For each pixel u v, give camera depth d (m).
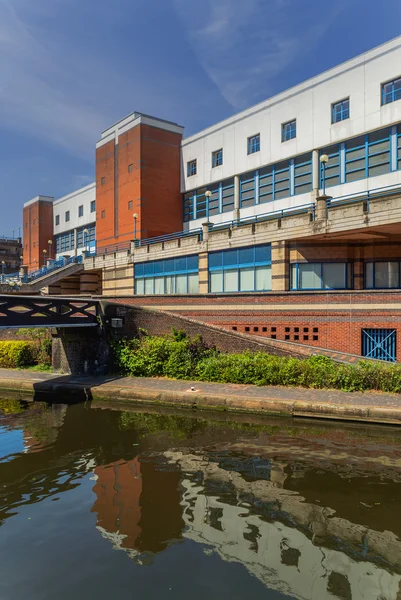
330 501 7.29
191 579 5.43
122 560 5.85
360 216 16.61
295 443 10.02
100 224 35.06
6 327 14.53
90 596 5.16
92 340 17.94
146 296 22.59
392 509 6.99
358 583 5.31
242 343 16.16
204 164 29.22
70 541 6.33
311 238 18.83
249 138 25.75
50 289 35.62
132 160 31.02
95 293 34.81
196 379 15.53
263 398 12.43
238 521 6.75
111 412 13.22
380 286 18.69
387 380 12.68
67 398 15.33
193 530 6.55
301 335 17.28
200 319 20.27
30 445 10.41
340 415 11.27
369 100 19.53
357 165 20.16
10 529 6.67
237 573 5.53
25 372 18.62
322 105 21.50
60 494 7.81
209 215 28.94
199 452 9.67
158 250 25.98
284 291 17.67
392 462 8.80
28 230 50.59
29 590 5.28
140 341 17.42
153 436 10.88
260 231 20.09
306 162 22.48
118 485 8.12
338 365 14.01
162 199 30.78
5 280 36.50
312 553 5.92
